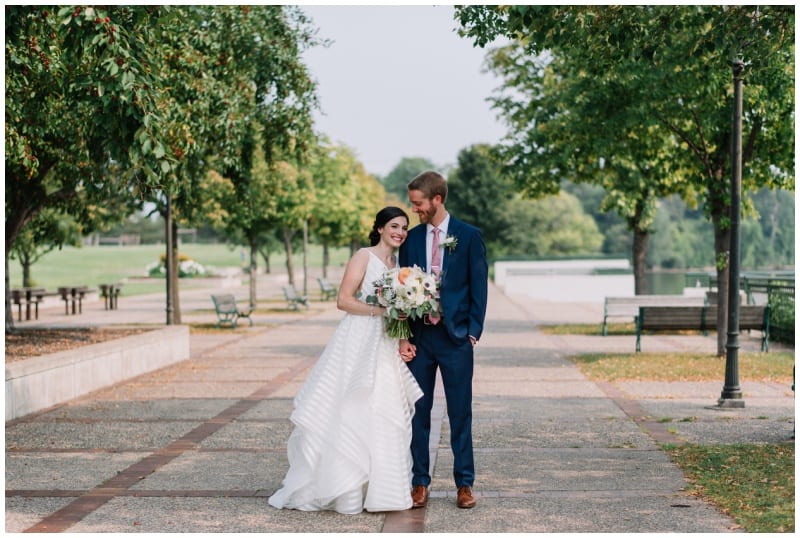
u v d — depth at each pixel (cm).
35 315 2788
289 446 609
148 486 651
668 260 9862
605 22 844
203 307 3331
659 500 600
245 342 1950
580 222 8919
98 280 5922
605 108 1504
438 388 1180
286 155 1573
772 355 1537
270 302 3784
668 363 1434
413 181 593
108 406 1043
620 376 1293
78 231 2872
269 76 1427
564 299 3850
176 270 2367
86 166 1117
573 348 1741
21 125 1005
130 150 702
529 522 552
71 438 841
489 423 912
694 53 912
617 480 659
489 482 660
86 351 1156
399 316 586
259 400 1089
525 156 2173
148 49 792
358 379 583
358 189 4912
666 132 1573
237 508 592
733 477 657
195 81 1194
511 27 818
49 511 583
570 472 688
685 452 754
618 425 898
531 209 7069
